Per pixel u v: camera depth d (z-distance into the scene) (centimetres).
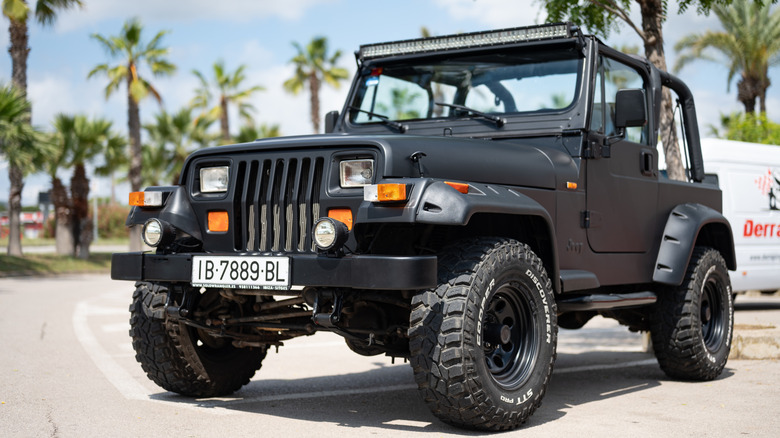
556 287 413
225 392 479
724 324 566
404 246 387
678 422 403
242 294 414
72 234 2664
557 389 516
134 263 413
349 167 369
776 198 1136
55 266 2353
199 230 410
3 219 4984
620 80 503
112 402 449
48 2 2158
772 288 1126
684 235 525
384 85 519
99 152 2611
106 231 4678
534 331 394
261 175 392
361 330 384
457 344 351
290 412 427
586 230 456
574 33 461
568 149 455
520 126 467
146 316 438
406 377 564
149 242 405
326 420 405
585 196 455
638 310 565
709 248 562
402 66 516
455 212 341
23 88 2345
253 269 373
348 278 346
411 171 366
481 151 400
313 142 377
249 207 397
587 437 366
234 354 475
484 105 484
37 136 1973
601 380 556
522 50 482
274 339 452
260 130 3562
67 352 666
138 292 439
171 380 450
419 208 342
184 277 397
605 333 878
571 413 429
